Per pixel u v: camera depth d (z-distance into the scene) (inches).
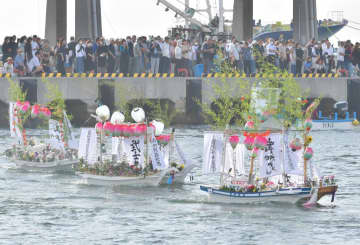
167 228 1379.2
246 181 1604.3
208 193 1616.6
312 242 1293.1
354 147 2512.3
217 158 1627.7
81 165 1850.4
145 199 1625.2
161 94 3016.7
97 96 2967.5
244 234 1338.6
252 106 1721.2
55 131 2081.7
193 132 2893.7
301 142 1606.8
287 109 1715.1
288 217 1456.7
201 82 3053.6
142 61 2984.7
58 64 2965.1
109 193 1689.2
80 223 1417.3
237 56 2896.2
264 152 1589.6
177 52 3009.4
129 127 1768.0
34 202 1598.2
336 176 1931.6
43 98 2982.3
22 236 1330.0
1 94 2999.5
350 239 1310.3
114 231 1359.5
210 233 1346.0
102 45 2933.1
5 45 3002.0
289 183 1600.6
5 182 1835.6
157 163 1770.4
